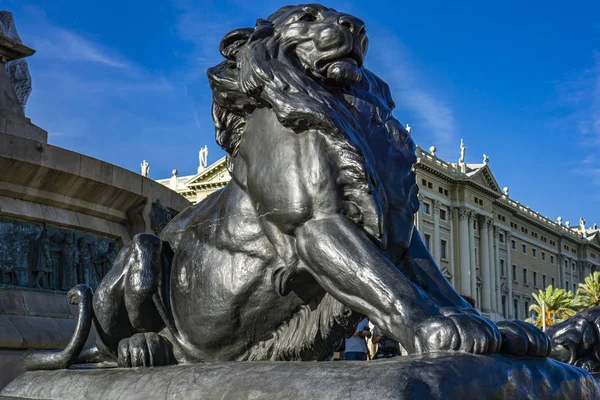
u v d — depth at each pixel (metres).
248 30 1.60
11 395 1.74
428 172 44.69
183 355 1.71
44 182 4.03
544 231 59.97
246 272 1.56
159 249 1.76
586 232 71.25
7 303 3.76
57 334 3.63
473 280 46.59
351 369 1.15
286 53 1.54
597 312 2.50
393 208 1.56
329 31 1.53
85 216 4.39
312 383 1.15
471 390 1.12
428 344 1.23
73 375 1.61
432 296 1.58
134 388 1.42
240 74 1.56
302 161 1.47
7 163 3.80
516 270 54.19
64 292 4.18
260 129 1.57
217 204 1.69
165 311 1.73
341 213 1.44
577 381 1.33
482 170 48.22
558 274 61.75
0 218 3.93
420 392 1.06
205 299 1.64
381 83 1.79
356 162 1.44
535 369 1.27
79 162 4.14
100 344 1.87
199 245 1.69
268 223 1.51
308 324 1.57
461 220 46.78
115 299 1.76
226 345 1.64
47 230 4.17
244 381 1.25
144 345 1.67
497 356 1.23
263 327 1.60
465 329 1.22
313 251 1.43
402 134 1.67
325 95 1.50
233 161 1.67
